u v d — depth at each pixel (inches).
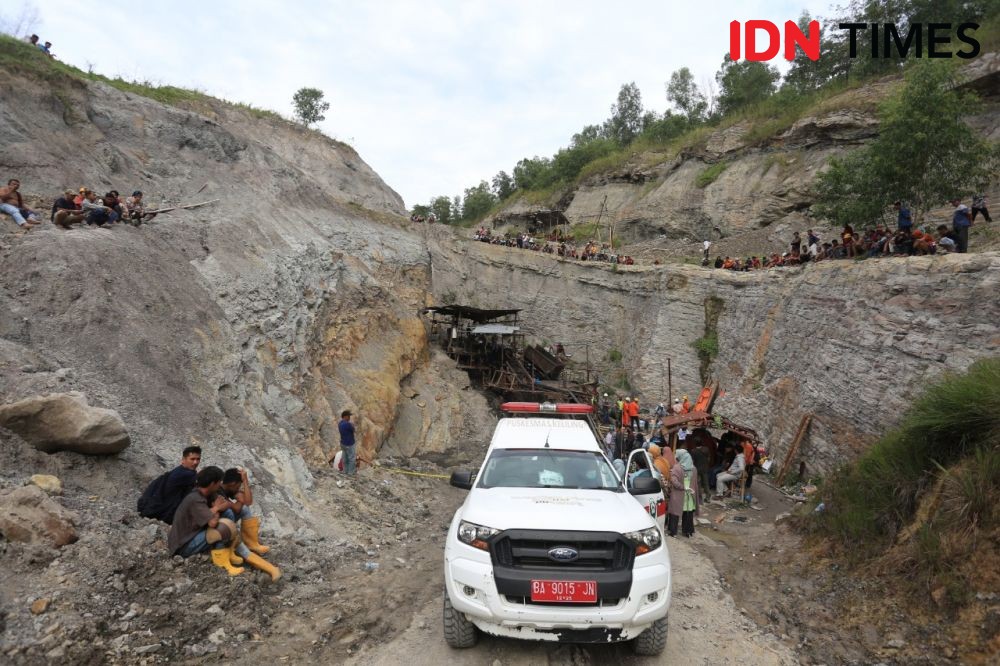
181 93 1253.7
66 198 454.3
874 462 315.9
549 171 2662.4
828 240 1238.3
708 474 567.8
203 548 236.2
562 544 190.4
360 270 850.8
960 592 210.7
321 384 584.1
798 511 378.3
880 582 247.8
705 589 278.1
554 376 1168.8
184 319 425.4
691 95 2605.8
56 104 618.8
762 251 1360.7
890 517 278.2
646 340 1194.0
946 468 265.3
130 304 387.5
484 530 196.1
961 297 440.8
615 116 3102.9
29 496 212.8
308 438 472.1
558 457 262.1
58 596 187.8
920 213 695.1
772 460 682.8
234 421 384.8
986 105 1010.1
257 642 198.7
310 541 302.5
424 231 1395.2
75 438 251.8
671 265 1205.1
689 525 390.3
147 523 245.9
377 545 326.3
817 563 296.7
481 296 1374.3
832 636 225.1
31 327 325.4
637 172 2028.8
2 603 176.9
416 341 876.6
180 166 722.2
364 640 207.9
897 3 1492.4
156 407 328.5
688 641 217.8
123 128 704.4
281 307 579.5
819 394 626.8
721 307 1069.8
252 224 671.8
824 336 649.0
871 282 565.6
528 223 2363.4
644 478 246.8
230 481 250.4
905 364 485.1
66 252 380.5
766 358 834.2
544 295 1368.1
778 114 1668.3
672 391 1092.5
